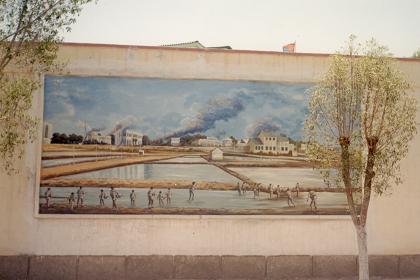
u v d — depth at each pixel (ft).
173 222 52.65
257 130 54.08
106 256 51.57
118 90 52.80
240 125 53.88
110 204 51.93
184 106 53.42
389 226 55.67
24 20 43.29
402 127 42.68
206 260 52.54
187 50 53.88
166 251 52.42
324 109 43.21
